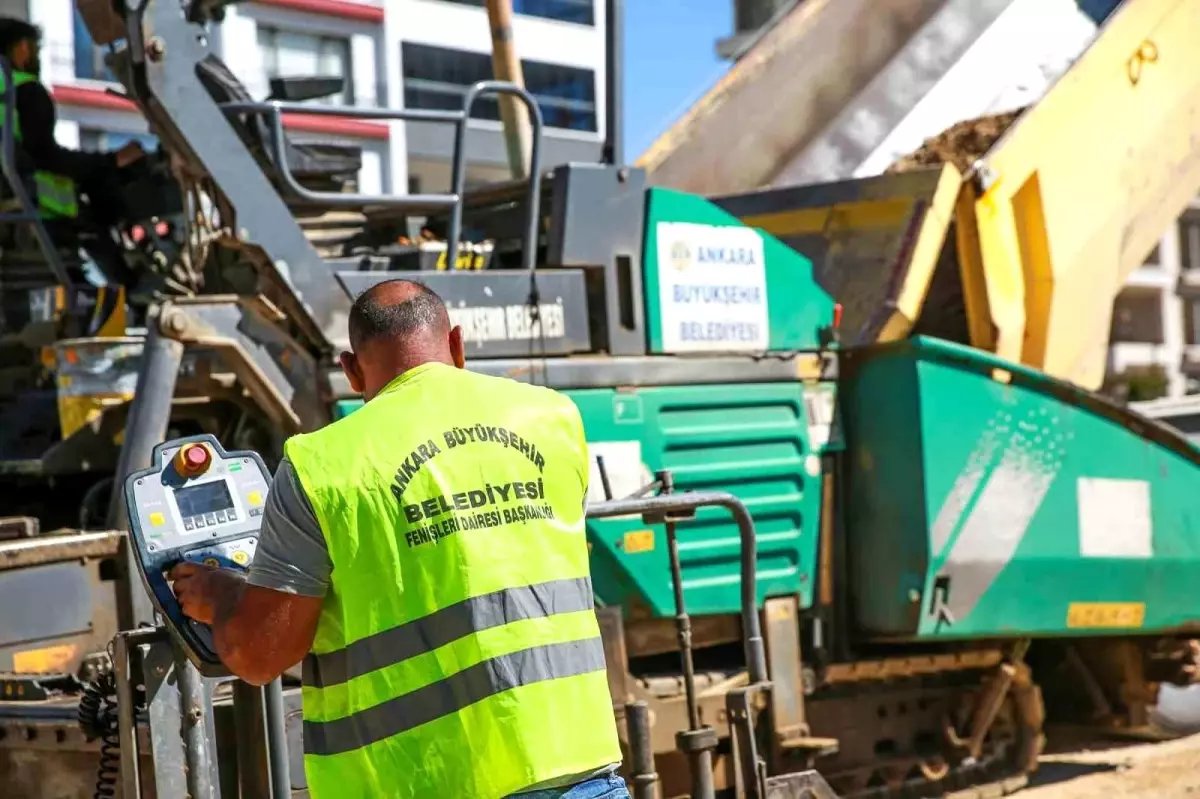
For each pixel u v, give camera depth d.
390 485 2.64
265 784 3.46
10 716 4.32
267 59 17.50
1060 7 8.99
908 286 6.38
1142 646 7.52
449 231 5.44
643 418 5.62
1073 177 7.34
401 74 20.12
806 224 6.91
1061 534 6.43
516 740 2.59
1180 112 7.96
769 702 5.78
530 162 5.57
